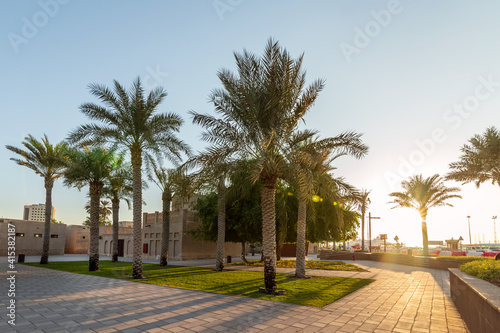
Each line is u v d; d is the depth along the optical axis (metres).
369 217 45.38
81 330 7.48
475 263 11.95
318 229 25.77
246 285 14.62
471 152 29.31
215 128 14.09
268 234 13.04
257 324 8.06
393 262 31.58
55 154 29.20
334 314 9.20
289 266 25.05
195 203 30.00
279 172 14.17
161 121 18.70
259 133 13.98
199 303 10.56
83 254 50.66
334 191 17.50
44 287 13.98
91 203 22.86
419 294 12.80
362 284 15.41
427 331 7.62
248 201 26.11
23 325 7.84
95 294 12.20
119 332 7.35
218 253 22.22
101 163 23.31
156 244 37.16
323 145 14.60
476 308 7.06
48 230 28.94
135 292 12.69
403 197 38.19
